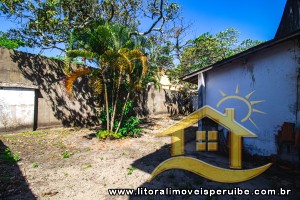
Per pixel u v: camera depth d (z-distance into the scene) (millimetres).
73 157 6023
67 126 10805
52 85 10180
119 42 7910
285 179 4637
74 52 7137
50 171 4922
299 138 4840
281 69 5480
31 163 5410
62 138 8312
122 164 5508
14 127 8727
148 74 11391
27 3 10180
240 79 6426
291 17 9070
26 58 9188
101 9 12891
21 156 5930
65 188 4094
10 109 8609
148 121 14734
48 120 10000
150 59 13250
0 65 8281
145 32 13844
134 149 7027
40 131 9398
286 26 9789
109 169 5137
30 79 9289
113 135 8320
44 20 10656
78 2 11812
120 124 9180
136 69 8648
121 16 13688
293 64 5246
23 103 9000
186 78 8141
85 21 12078
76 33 7992
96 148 7039
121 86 9453
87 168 5176
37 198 3676
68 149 6824
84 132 9672
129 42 7996
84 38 7785
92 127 11141
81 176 4688
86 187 4160
